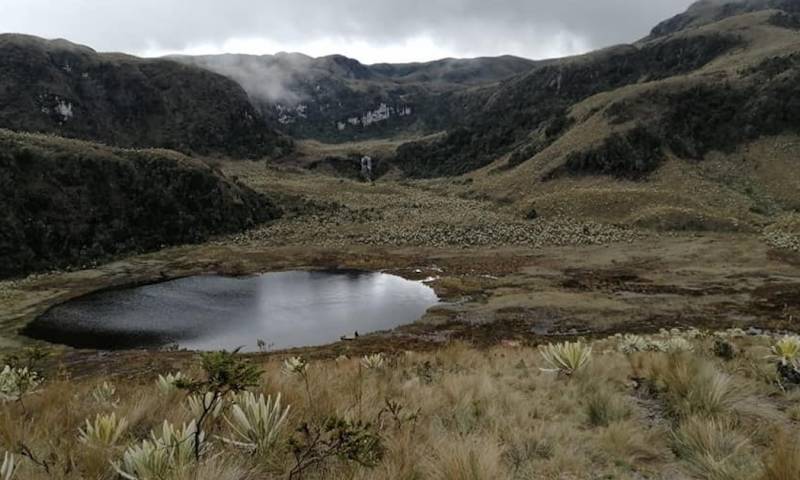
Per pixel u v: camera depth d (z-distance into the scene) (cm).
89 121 14650
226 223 7812
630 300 3853
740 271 4650
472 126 17450
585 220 7375
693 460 492
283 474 406
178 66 17875
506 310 3738
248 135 17088
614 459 505
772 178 8100
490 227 7188
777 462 393
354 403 638
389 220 8019
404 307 4025
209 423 514
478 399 735
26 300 4425
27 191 6059
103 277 5347
